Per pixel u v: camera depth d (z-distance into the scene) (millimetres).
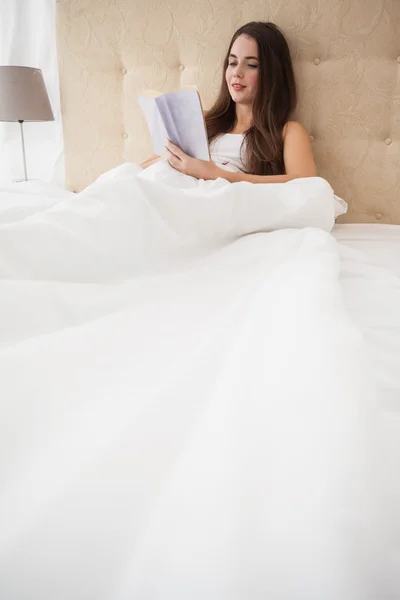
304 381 308
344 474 230
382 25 1280
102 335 411
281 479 233
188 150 1202
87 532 206
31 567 191
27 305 427
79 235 537
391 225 1326
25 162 1708
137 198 613
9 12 1705
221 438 255
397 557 205
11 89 1542
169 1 1482
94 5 1555
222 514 210
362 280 710
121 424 268
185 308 500
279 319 410
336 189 1444
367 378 316
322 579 187
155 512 215
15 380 317
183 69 1565
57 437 268
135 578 188
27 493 223
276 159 1410
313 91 1398
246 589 184
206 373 336
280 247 706
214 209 722
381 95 1333
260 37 1349
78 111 1694
